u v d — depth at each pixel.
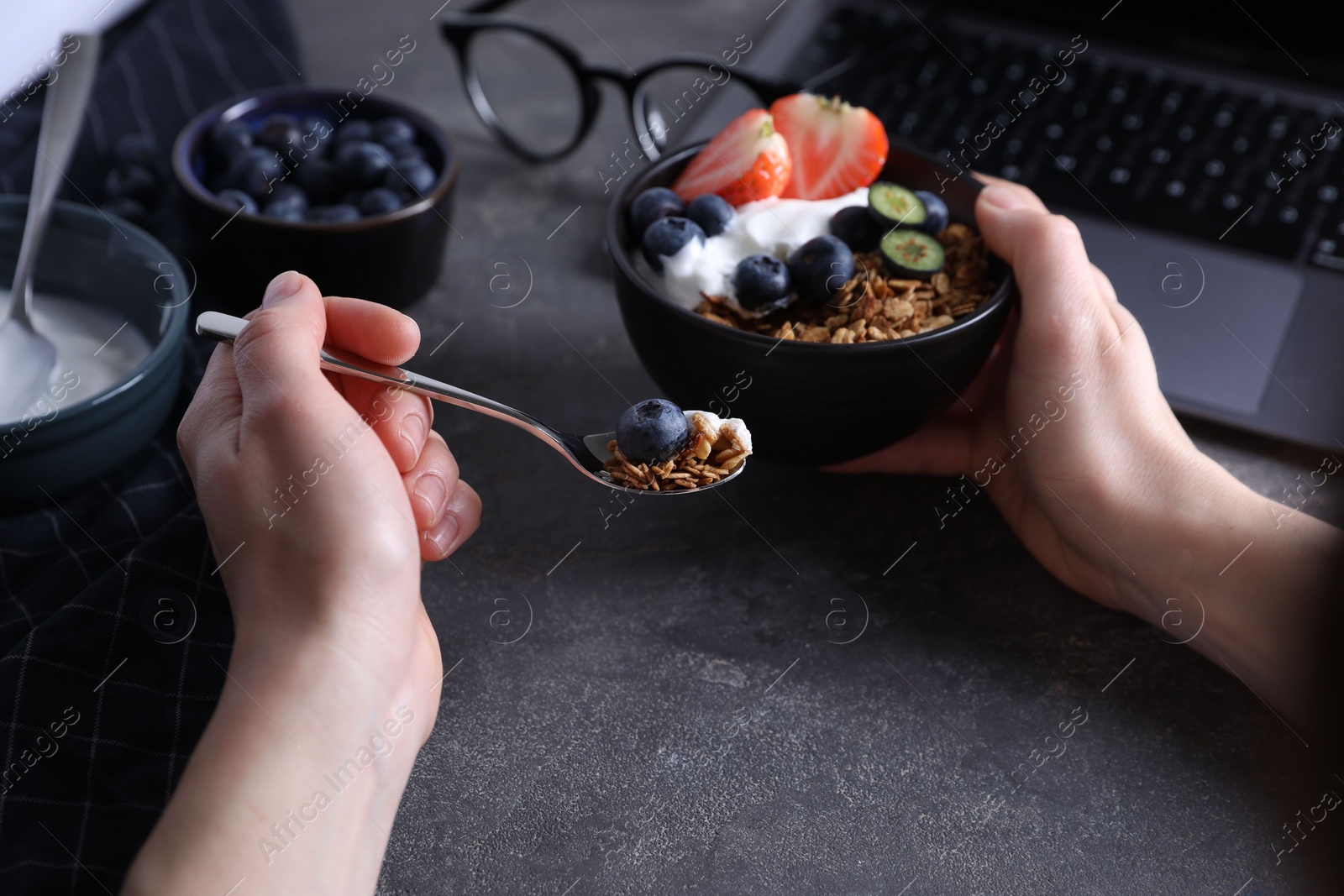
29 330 0.66
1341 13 0.80
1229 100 0.80
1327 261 0.72
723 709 0.59
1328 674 0.58
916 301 0.62
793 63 0.82
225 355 0.58
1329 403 0.67
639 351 0.63
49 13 0.79
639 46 0.87
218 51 0.80
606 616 0.62
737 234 0.64
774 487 0.66
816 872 0.56
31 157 0.74
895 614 0.62
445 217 0.70
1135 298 0.71
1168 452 0.61
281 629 0.54
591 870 0.56
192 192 0.67
